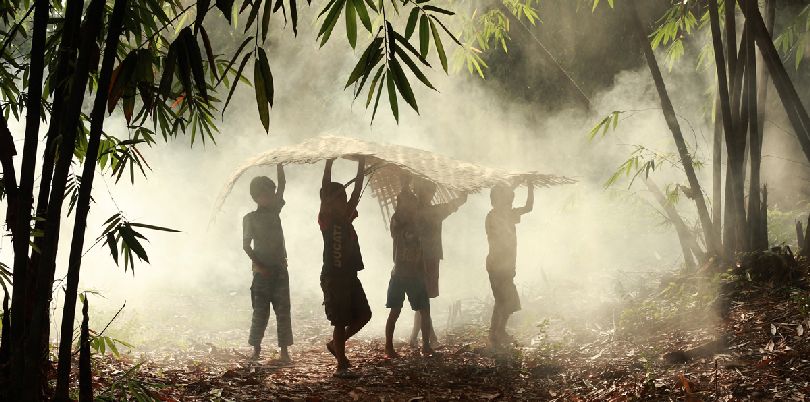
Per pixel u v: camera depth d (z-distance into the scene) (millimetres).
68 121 3033
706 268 7230
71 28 3291
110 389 3871
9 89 4434
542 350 6602
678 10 8500
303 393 5547
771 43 6652
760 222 7133
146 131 4312
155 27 4238
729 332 5758
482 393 5645
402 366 6598
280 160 6074
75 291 3156
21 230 3209
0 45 4266
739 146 7059
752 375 4930
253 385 5676
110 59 2990
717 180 7418
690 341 5816
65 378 3248
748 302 6281
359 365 6672
